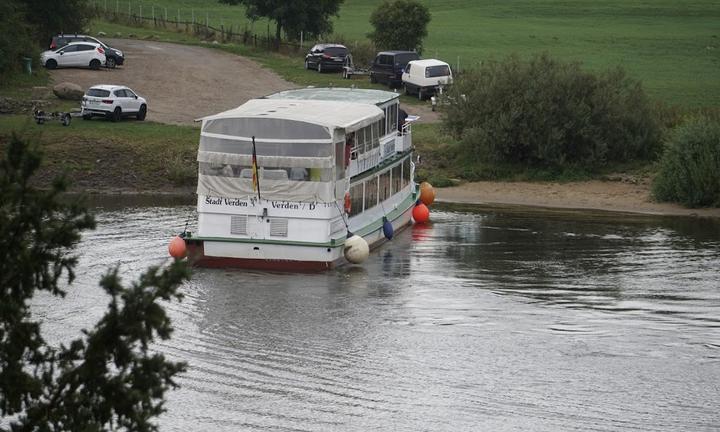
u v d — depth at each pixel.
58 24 134.62
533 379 43.72
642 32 187.88
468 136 91.00
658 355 46.59
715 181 80.88
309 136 59.53
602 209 81.19
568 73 91.56
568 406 40.97
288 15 148.75
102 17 178.50
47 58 119.44
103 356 22.84
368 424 39.00
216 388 42.28
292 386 42.59
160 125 96.88
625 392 42.41
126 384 23.75
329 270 60.34
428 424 39.03
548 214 78.94
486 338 48.69
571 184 88.00
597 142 89.69
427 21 139.12
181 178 85.38
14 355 22.94
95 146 88.56
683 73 141.50
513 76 92.00
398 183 73.94
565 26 196.62
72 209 24.34
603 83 92.62
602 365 45.38
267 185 60.12
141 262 60.53
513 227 73.88
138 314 23.00
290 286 57.16
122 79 117.62
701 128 83.00
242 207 60.69
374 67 123.19
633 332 49.59
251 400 41.12
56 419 22.83
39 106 100.00
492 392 42.28
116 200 80.75
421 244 68.06
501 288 56.97
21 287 23.31
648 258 64.31
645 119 92.69
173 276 23.58
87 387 22.98
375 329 49.81
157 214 75.25
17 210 23.77
